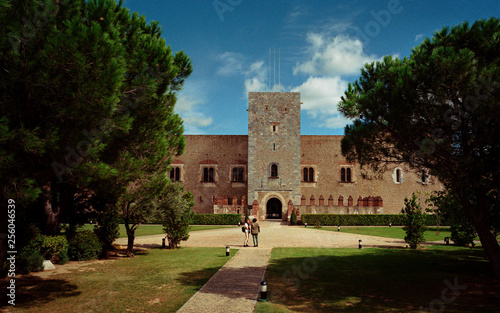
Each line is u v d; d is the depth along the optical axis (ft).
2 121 20.72
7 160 20.58
